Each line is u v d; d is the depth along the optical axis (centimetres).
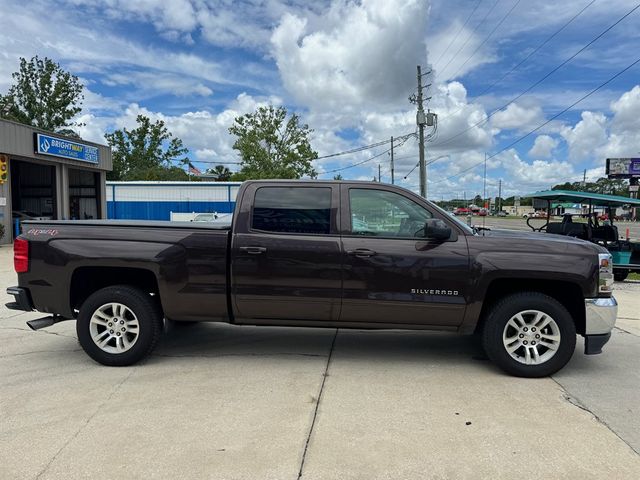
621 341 601
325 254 468
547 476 294
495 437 342
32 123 5366
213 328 644
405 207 479
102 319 486
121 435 342
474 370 483
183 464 305
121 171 6900
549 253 456
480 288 458
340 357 522
